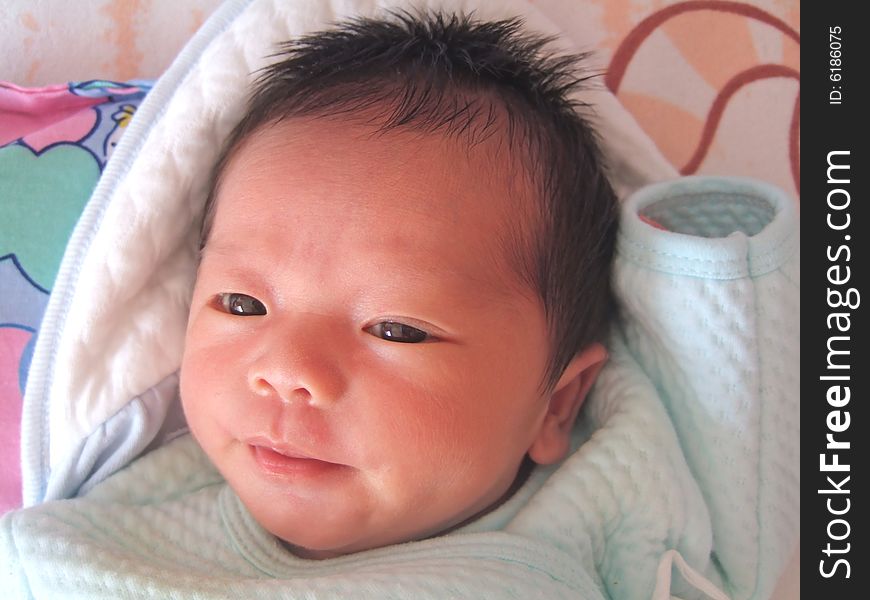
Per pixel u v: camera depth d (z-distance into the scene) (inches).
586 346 14.1
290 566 13.4
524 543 13.2
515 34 14.6
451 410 12.6
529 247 13.2
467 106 13.1
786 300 13.5
